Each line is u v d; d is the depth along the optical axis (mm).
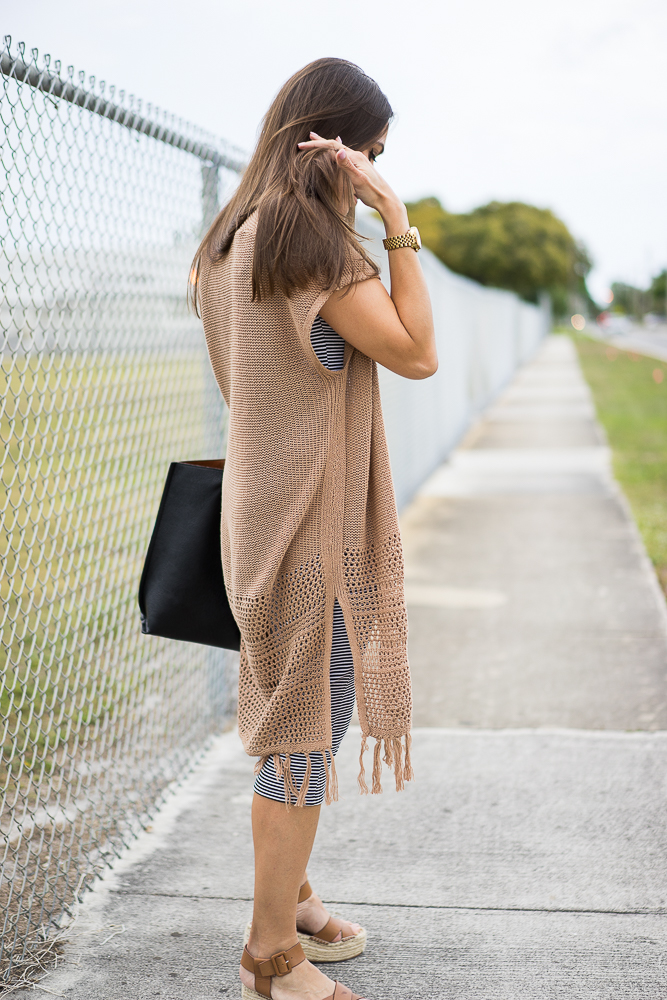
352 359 1562
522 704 3230
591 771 2709
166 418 2859
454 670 3594
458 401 10648
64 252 2094
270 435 1544
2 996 1781
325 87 1538
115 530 2602
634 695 3270
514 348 23891
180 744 2904
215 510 1750
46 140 1962
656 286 120500
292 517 1537
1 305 1854
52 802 2455
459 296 10688
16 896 2066
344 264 1444
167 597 1761
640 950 1901
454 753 2861
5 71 1767
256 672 1592
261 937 1710
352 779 2715
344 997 1686
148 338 2664
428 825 2430
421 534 6016
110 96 2180
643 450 9422
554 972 1842
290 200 1443
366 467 1560
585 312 114375
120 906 2092
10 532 1986
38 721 2105
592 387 18844
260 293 1480
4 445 1936
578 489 7414
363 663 1548
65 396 2172
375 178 1515
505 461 9094
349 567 1538
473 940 1947
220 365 1689
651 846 2297
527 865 2227
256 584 1558
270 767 1651
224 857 2301
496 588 4727
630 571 4949
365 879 2184
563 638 3918
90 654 2447
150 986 1824
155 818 2498
